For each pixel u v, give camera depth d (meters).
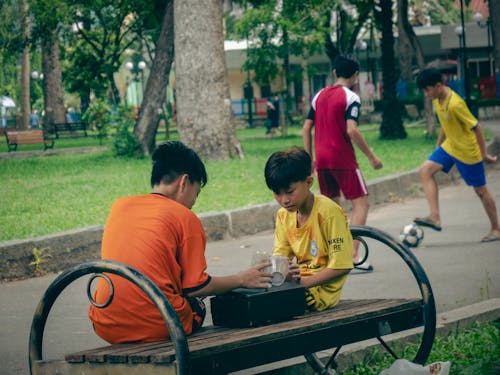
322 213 4.71
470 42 46.09
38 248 9.70
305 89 44.03
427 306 4.55
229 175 18.64
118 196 15.95
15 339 6.91
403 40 46.66
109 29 41.91
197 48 22.91
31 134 32.41
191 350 3.58
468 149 10.08
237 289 4.27
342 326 4.18
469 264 9.14
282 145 30.56
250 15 35.84
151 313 4.07
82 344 6.68
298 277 4.51
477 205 13.73
